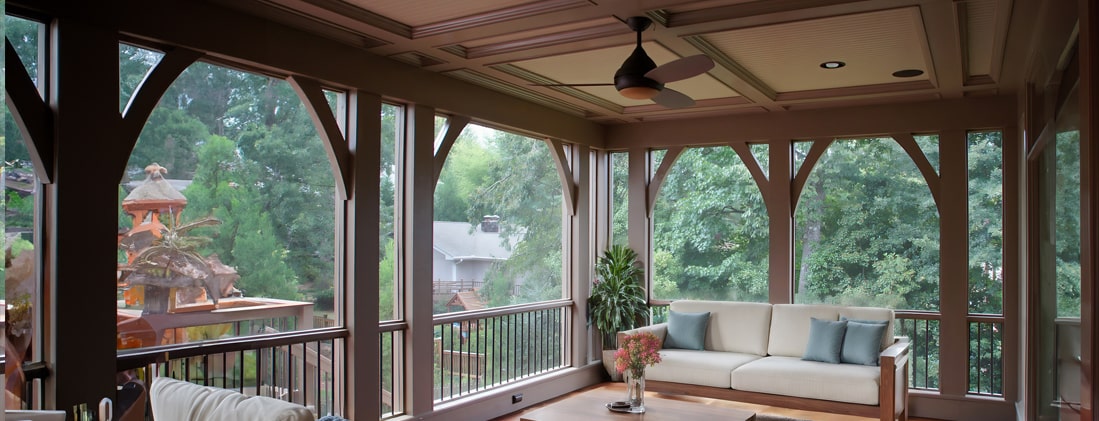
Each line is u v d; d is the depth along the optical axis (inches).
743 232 323.9
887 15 163.3
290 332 176.4
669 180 340.2
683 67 147.4
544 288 284.7
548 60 209.0
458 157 243.1
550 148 281.4
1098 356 94.9
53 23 129.8
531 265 277.3
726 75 214.8
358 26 170.9
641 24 163.2
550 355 289.0
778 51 197.2
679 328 270.5
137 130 142.4
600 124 310.2
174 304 152.7
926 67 210.7
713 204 331.3
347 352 190.4
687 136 296.4
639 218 306.3
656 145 303.4
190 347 152.9
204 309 158.6
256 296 169.6
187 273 155.3
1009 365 241.9
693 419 177.6
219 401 92.8
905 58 203.3
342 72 185.8
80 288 131.8
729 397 238.5
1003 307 244.5
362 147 192.4
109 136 137.0
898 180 295.6
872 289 296.8
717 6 158.9
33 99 126.8
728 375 239.0
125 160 140.2
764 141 282.7
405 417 208.1
